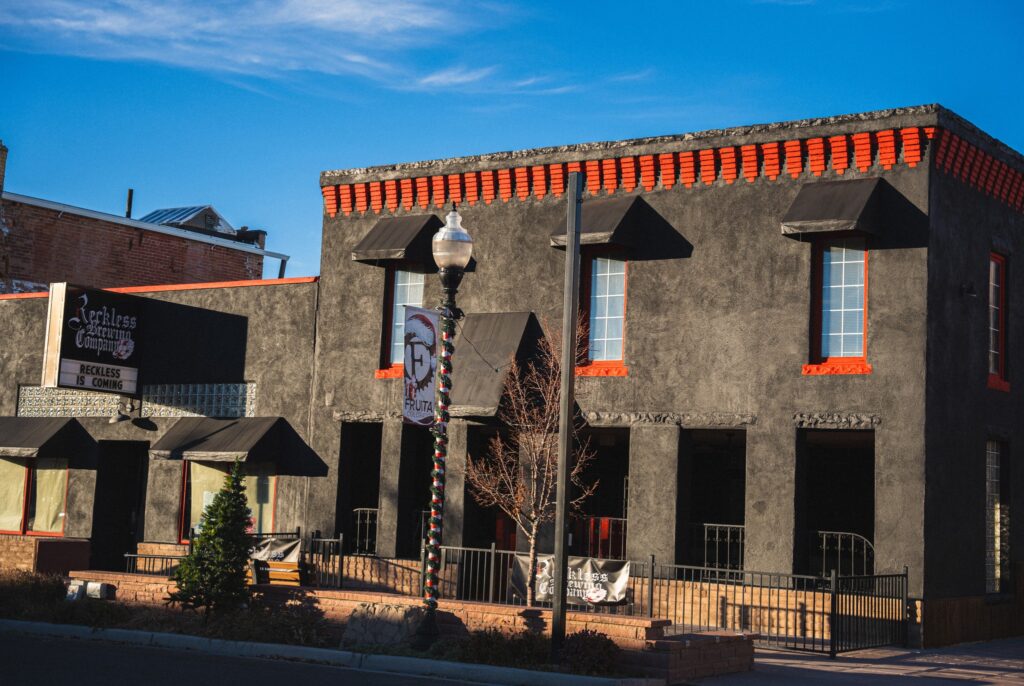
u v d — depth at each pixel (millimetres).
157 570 26812
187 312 27797
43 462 29375
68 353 26391
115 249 39375
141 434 27969
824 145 21000
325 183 26234
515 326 23234
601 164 23109
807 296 20875
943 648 19422
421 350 17375
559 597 15359
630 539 21875
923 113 20094
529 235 23797
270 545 22000
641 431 22047
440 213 24953
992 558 22484
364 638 17156
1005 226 23047
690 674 15180
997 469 22781
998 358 22969
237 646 17312
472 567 23062
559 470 15711
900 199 20375
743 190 21734
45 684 13156
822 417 20500
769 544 20625
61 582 21781
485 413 22109
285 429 26078
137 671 14586
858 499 25844
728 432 24016
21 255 36719
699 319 21812
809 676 15719
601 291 23109
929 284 20047
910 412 19859
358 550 25156
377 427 26391
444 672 15438
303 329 26250
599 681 14305
